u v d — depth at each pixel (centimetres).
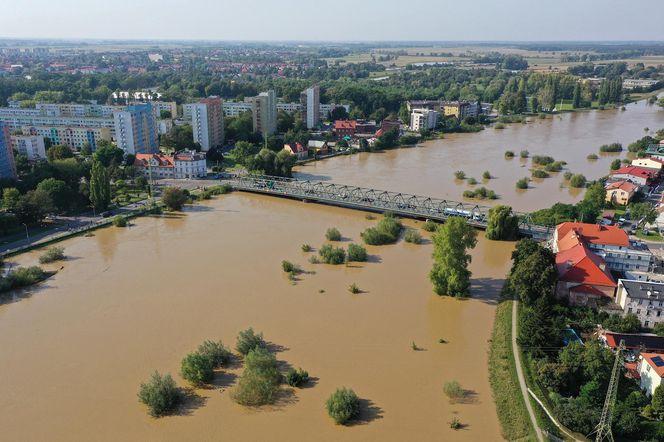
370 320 12675
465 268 14125
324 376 10469
